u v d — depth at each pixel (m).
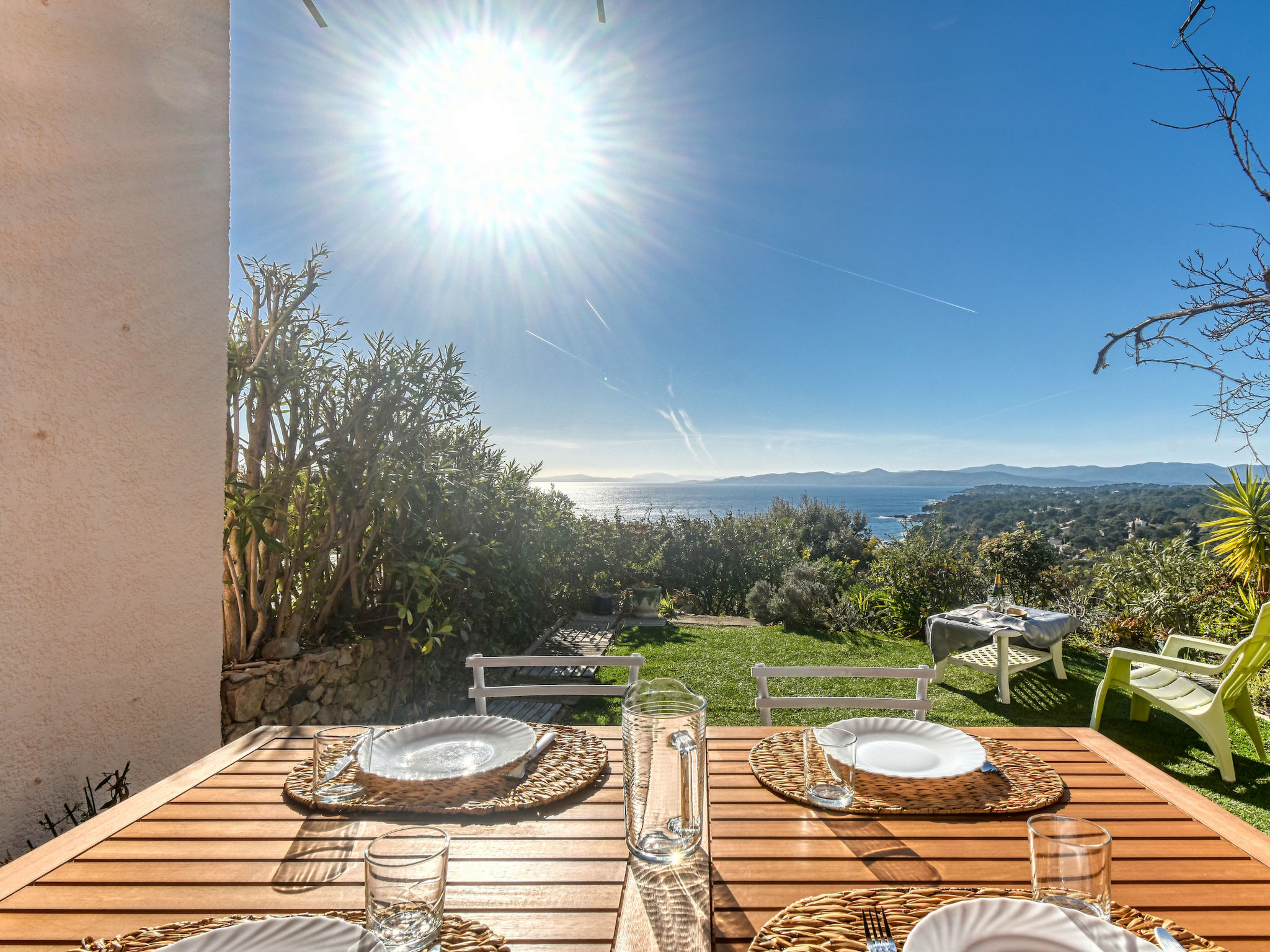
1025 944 0.70
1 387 1.96
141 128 2.42
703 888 0.90
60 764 2.08
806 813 1.14
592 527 8.76
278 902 0.88
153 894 0.90
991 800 1.17
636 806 0.95
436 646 4.19
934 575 7.07
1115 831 1.09
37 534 2.04
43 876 0.94
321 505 3.64
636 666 1.90
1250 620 5.05
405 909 0.75
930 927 0.72
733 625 7.34
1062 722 4.17
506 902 0.88
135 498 2.36
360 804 1.15
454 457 4.54
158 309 2.46
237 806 1.17
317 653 3.35
